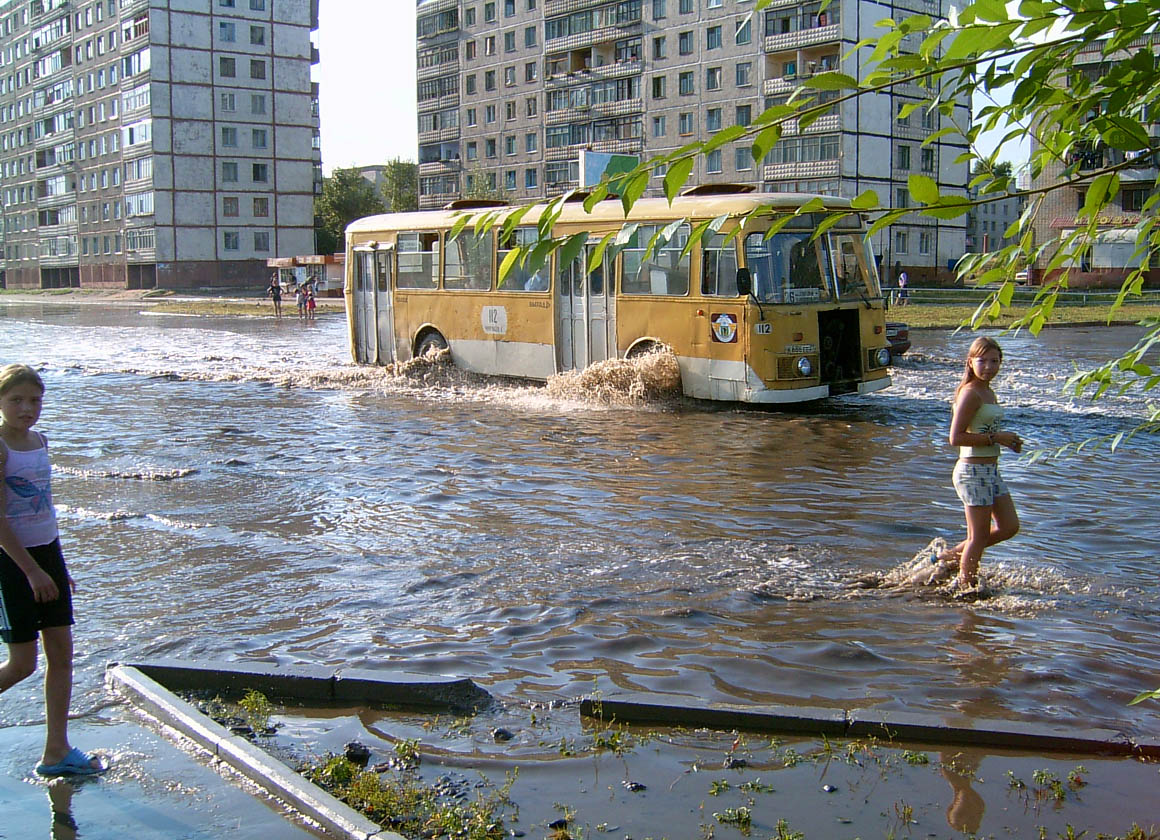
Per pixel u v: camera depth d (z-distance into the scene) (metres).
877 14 62.56
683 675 5.78
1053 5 2.30
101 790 4.43
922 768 4.61
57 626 4.70
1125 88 2.64
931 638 6.34
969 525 7.28
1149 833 3.99
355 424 15.77
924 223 64.38
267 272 90.50
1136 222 3.03
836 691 5.53
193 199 87.31
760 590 7.31
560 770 4.64
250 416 16.73
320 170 96.81
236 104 88.06
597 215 17.50
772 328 15.61
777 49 64.19
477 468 12.14
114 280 95.50
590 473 11.79
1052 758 4.69
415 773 4.63
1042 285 3.21
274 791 4.37
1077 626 6.54
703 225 2.87
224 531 9.25
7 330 40.59
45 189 109.31
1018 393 18.39
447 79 91.94
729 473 11.72
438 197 94.00
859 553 8.32
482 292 19.94
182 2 85.06
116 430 15.32
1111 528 9.12
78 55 98.56
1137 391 18.31
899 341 24.69
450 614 6.91
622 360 17.42
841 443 13.70
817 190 61.97
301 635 6.56
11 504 4.64
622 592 7.32
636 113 75.00
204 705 5.45
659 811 4.25
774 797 4.35
